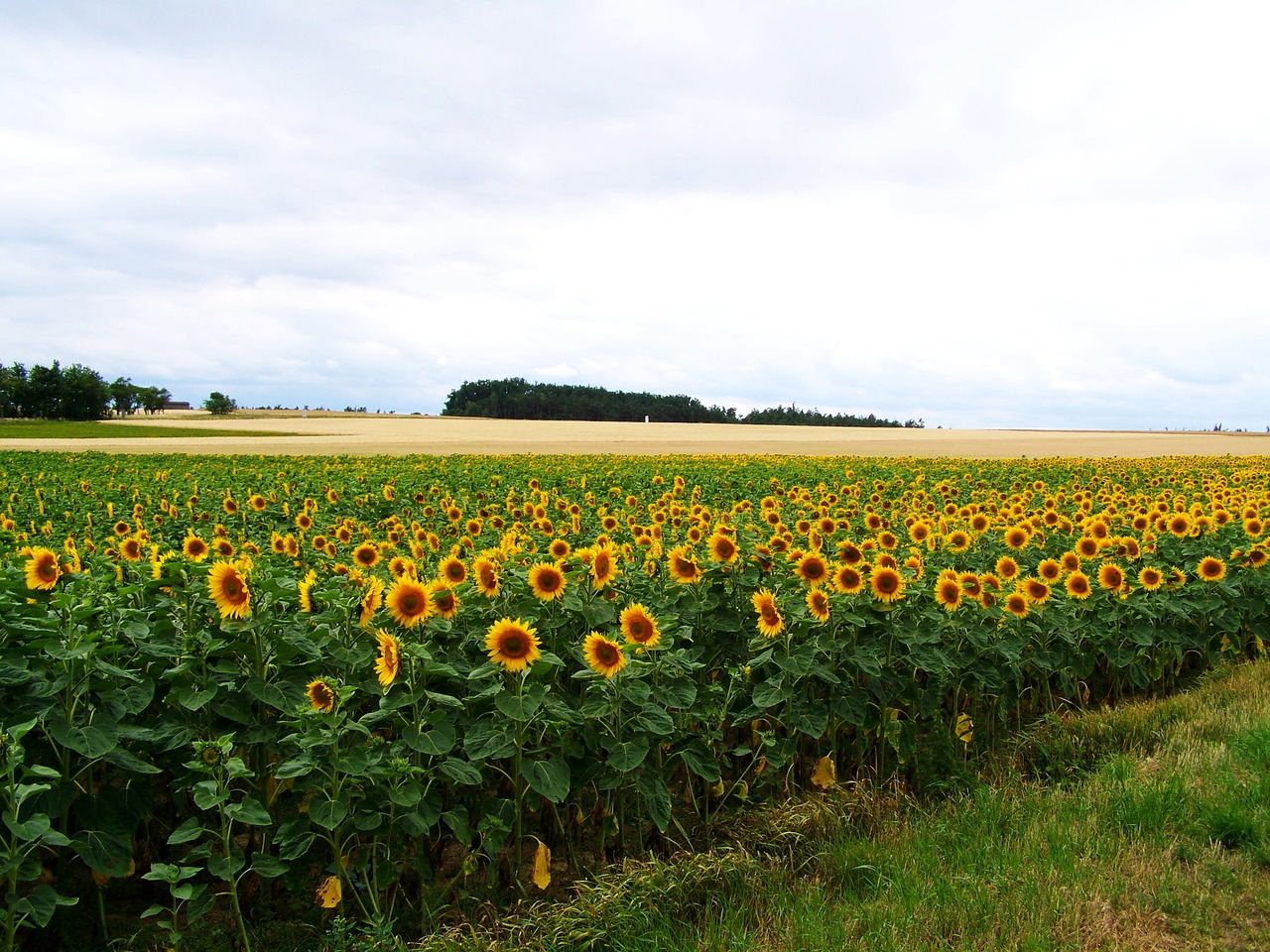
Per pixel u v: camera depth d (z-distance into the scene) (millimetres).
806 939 4406
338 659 5297
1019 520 11828
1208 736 7027
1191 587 8930
